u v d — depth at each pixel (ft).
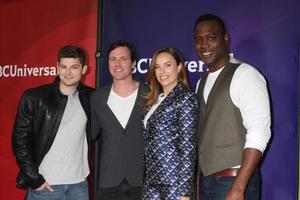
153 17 10.70
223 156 7.37
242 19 9.79
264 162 9.64
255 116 6.97
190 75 10.37
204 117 7.78
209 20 7.78
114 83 9.27
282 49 9.45
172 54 8.16
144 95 8.83
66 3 11.71
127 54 9.13
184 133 7.65
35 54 12.16
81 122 9.07
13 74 12.46
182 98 7.79
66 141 8.86
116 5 11.06
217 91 7.52
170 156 7.72
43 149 8.83
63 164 8.84
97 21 11.28
